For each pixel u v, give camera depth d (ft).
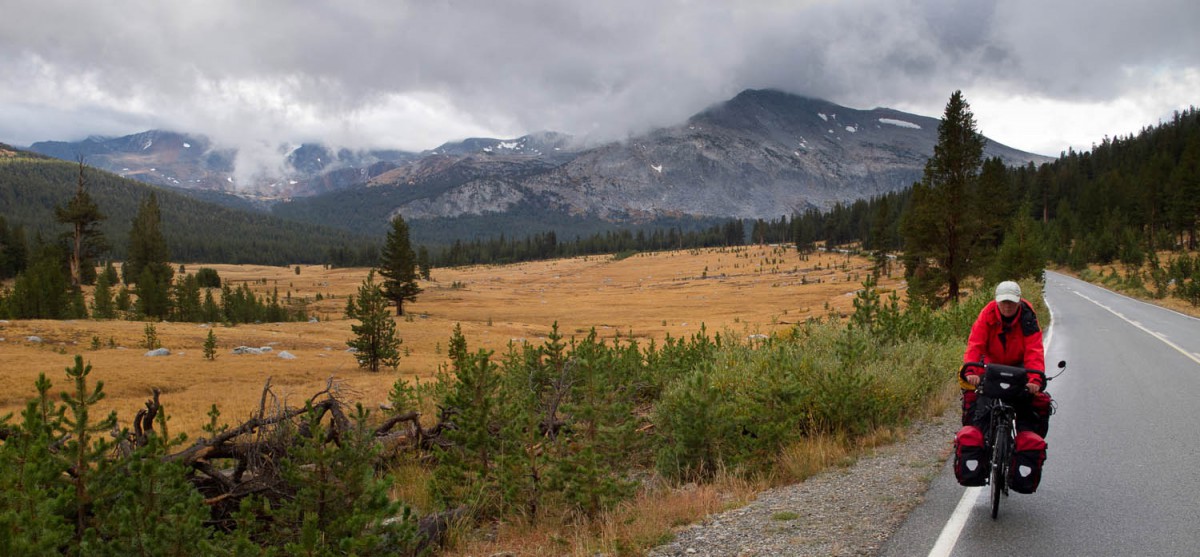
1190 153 313.94
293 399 79.30
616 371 39.83
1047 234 337.31
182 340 163.84
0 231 403.34
